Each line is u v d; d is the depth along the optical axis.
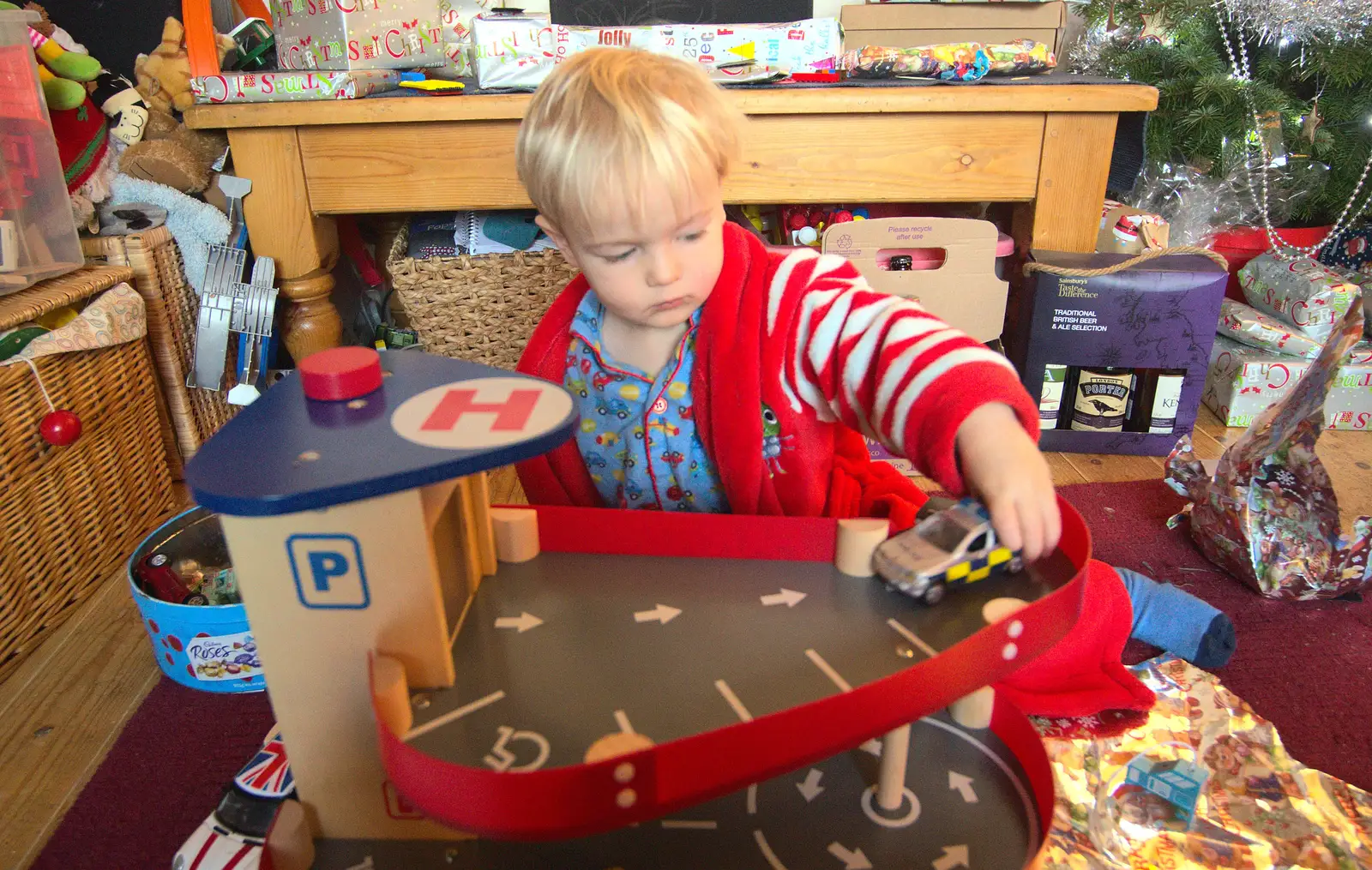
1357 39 1.61
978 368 0.60
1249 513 1.16
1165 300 1.43
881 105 1.41
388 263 1.57
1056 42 1.76
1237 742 0.86
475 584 0.60
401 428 0.50
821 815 0.59
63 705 1.00
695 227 0.70
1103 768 0.81
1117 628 0.89
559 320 0.88
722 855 0.57
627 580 0.61
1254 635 1.07
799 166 1.47
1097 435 1.53
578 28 1.53
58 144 1.30
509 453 0.47
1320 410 1.10
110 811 0.85
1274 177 1.73
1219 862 0.74
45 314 1.17
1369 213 1.82
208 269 1.44
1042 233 1.53
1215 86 1.59
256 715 0.97
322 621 0.50
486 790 0.42
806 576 0.61
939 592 0.56
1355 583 1.11
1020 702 0.84
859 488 0.88
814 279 0.76
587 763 0.42
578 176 0.67
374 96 1.45
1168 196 1.81
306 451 0.47
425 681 0.52
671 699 0.50
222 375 1.46
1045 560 0.59
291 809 0.55
